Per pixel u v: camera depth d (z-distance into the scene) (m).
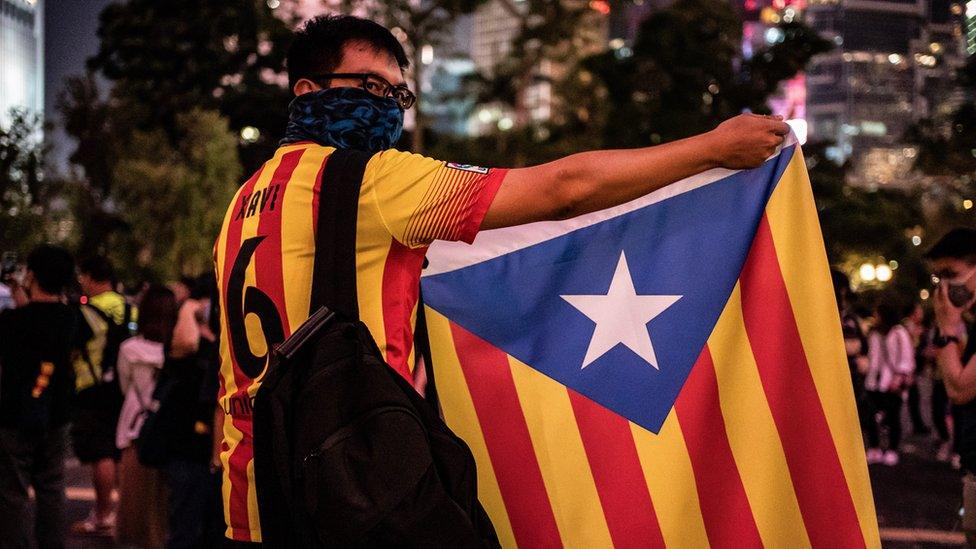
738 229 2.59
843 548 2.49
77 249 44.44
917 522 9.24
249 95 51.81
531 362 2.67
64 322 6.14
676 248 2.63
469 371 2.69
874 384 13.55
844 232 66.75
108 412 8.13
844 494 2.50
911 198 72.19
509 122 66.81
